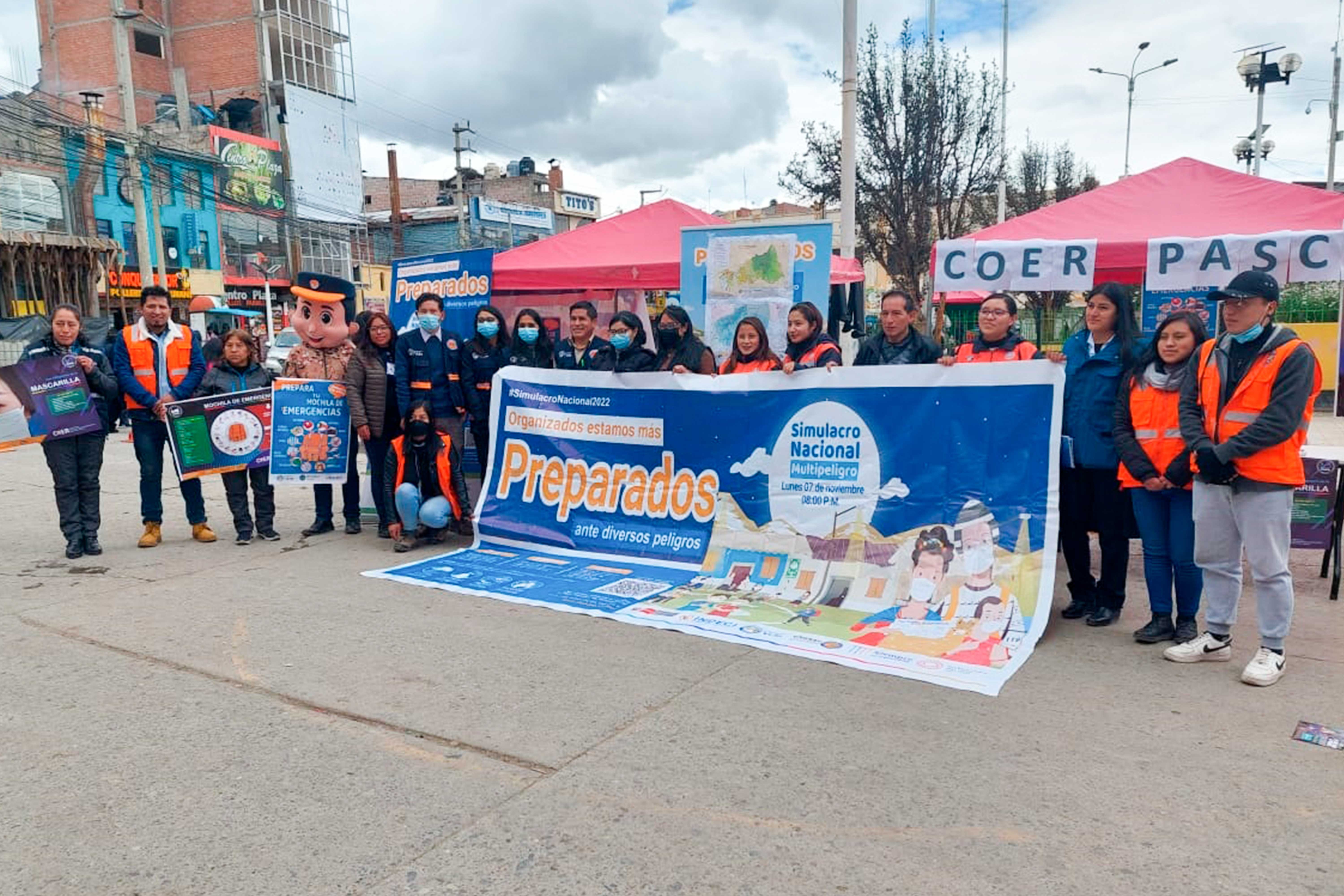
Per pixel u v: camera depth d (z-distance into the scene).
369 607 5.42
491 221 48.91
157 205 30.42
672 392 6.25
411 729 3.71
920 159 17.47
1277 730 3.66
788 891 2.62
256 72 40.69
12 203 26.39
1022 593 4.83
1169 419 4.52
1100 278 7.90
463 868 2.74
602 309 10.27
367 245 43.50
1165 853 2.80
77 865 2.76
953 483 5.23
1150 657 4.54
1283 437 3.92
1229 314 4.09
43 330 18.12
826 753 3.48
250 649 4.68
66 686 4.19
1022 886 2.64
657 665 4.42
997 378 5.16
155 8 41.53
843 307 10.70
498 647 4.69
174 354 7.12
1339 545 5.47
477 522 6.98
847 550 5.46
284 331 26.27
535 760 3.43
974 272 6.88
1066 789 3.20
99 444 6.86
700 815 3.03
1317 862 2.74
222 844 2.88
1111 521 4.94
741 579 5.70
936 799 3.13
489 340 7.29
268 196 36.88
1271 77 22.14
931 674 4.26
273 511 7.47
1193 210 6.91
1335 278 5.79
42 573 6.32
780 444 5.80
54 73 41.62
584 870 2.73
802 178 19.00
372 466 7.30
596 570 6.16
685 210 9.05
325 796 3.17
